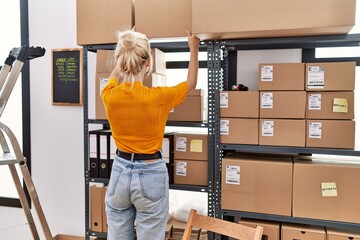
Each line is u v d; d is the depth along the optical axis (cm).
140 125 156
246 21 168
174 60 248
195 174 200
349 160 190
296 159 193
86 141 218
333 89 172
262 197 183
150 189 157
